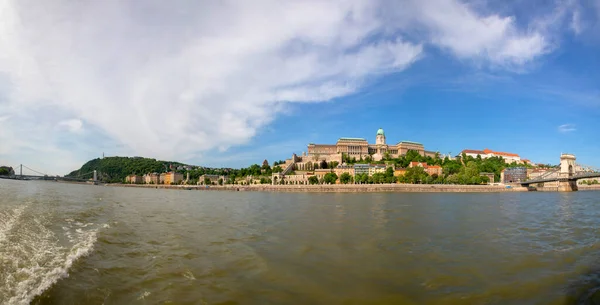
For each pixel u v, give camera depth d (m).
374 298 20.69
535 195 198.12
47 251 27.19
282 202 118.44
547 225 53.12
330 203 112.50
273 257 30.06
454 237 41.28
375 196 181.75
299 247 34.44
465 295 21.38
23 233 33.31
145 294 20.14
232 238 38.88
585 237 41.97
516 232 45.56
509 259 30.39
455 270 26.83
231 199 143.00
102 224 44.22
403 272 26.14
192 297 19.98
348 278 24.45
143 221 51.12
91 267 24.42
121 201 98.06
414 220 58.75
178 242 35.53
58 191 140.88
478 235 42.91
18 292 18.17
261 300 19.91
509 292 21.92
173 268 25.67
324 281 23.69
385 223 54.28
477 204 107.62
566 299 20.78
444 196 181.88
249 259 29.14
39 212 51.06
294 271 25.89
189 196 175.25
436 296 21.16
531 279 24.61
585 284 23.50
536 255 32.00
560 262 29.50
